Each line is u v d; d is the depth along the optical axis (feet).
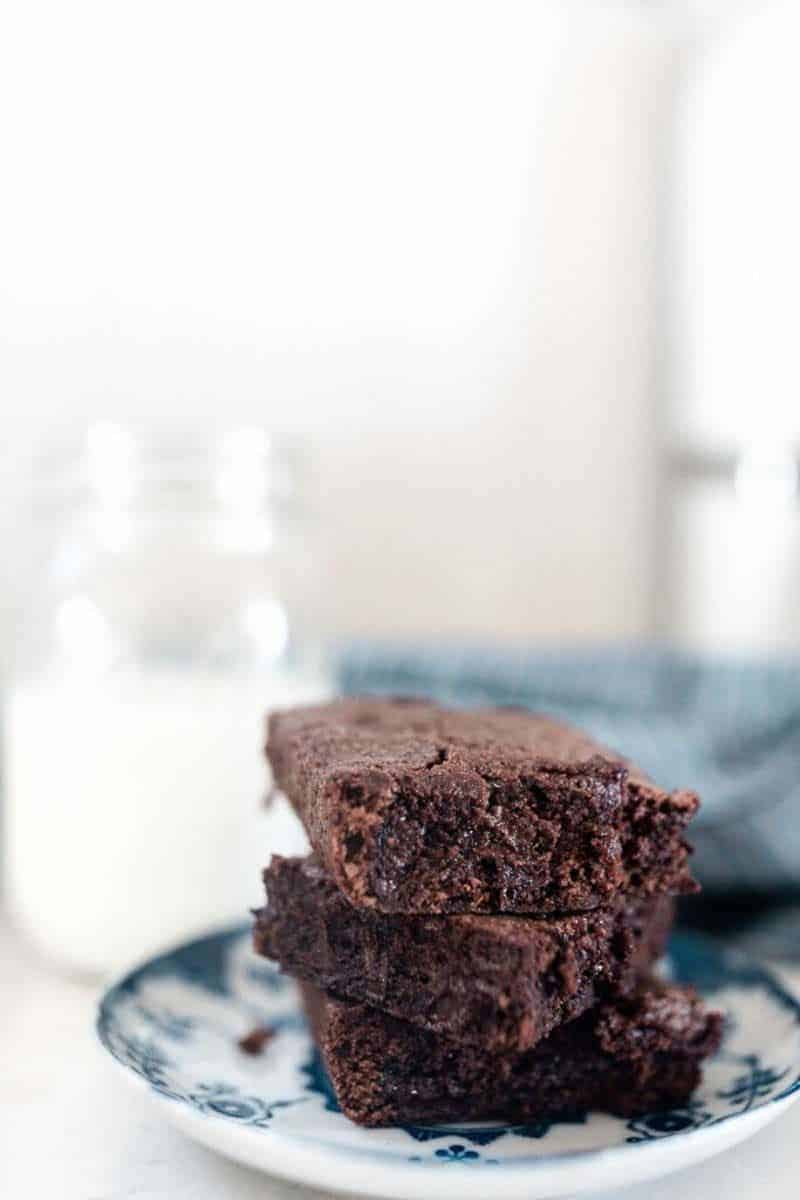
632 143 2.00
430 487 1.98
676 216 1.98
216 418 1.91
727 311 1.85
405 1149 1.13
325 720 1.34
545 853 1.15
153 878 1.47
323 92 1.90
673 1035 1.18
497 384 1.99
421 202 1.94
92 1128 1.23
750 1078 1.21
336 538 1.95
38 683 1.53
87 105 1.85
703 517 1.92
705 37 1.92
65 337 1.86
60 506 1.56
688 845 1.21
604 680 1.70
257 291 1.91
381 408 1.95
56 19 1.83
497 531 2.01
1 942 1.63
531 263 1.98
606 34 1.98
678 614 2.00
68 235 1.86
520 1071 1.18
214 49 1.87
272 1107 1.19
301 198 1.91
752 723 1.64
